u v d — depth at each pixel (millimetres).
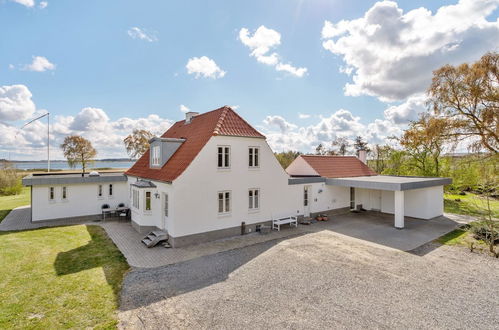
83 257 10984
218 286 8516
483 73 17891
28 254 11172
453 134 20125
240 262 10570
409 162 32500
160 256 11242
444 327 6328
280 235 14508
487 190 15250
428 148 29359
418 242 13227
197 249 12156
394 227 16312
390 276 9227
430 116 23266
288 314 6887
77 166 40844
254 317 6754
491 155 18938
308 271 9680
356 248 12289
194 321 6578
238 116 15781
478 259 10859
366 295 7887
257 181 15289
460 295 7871
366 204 22312
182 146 15727
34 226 16344
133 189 16297
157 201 14516
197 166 12969
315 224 17156
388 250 12008
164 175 13883
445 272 9562
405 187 15391
